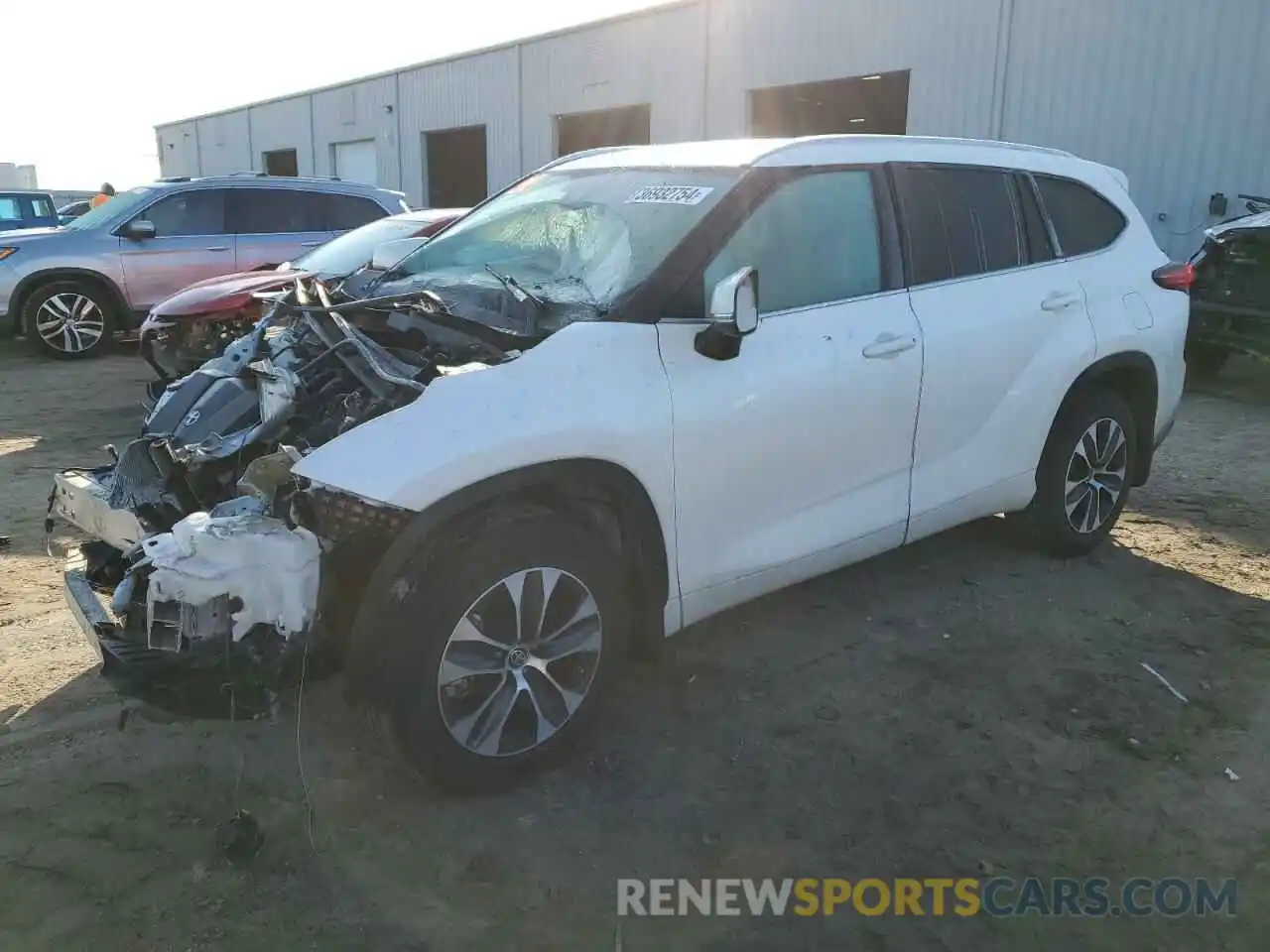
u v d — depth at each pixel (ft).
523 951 8.24
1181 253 40.22
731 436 11.05
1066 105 42.73
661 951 8.26
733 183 11.82
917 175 13.52
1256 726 11.53
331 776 10.46
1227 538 17.43
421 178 86.53
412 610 9.23
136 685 8.98
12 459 21.80
